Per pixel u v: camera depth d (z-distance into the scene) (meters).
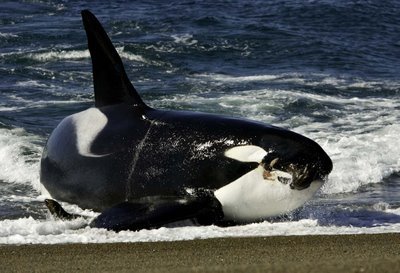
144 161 48.28
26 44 132.50
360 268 28.42
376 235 41.50
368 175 61.72
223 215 46.31
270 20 157.62
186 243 39.69
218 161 46.03
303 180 43.78
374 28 153.38
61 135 53.81
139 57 122.75
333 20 158.12
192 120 48.28
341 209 51.66
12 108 86.06
